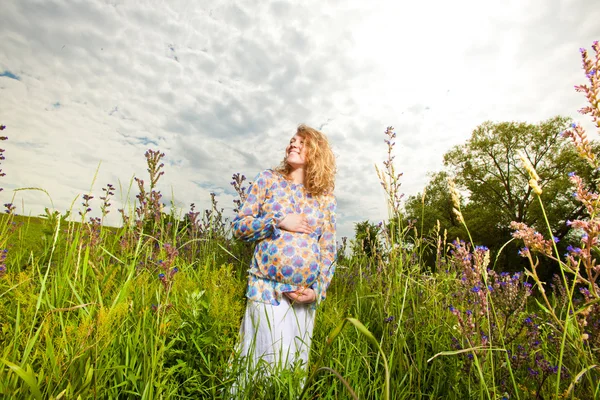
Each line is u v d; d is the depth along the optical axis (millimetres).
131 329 1775
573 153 20656
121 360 1622
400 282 2396
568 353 1542
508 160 25312
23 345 1430
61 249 2541
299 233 2273
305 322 2250
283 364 2049
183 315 1965
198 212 4059
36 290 1939
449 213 24453
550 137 23453
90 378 1250
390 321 2111
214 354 1837
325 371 1847
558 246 17641
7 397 1111
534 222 20078
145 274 2268
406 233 2934
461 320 1581
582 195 1159
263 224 2195
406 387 1761
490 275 1877
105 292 1872
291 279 2133
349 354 1952
